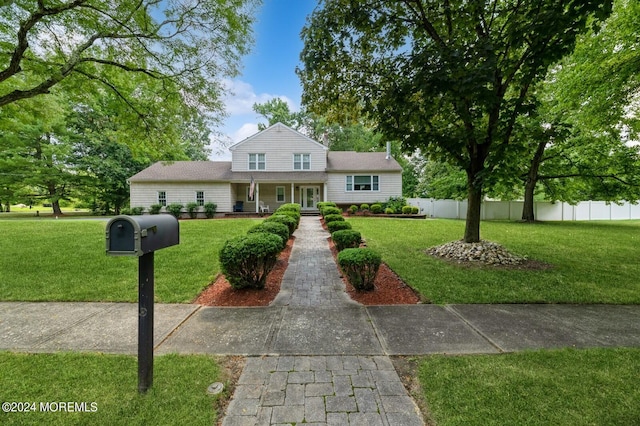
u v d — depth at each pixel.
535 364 2.33
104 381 2.09
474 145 6.41
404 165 33.59
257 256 4.14
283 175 19.52
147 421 1.71
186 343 2.72
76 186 22.45
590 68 7.66
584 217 19.56
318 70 6.39
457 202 20.42
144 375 1.96
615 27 7.27
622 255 6.74
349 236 5.62
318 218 16.61
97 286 4.39
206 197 19.25
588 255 6.73
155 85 8.34
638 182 13.52
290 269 5.62
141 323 1.96
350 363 2.39
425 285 4.51
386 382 2.12
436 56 4.71
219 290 4.34
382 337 2.86
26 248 7.07
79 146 22.34
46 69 6.43
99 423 1.69
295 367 2.33
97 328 3.04
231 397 1.96
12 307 3.63
